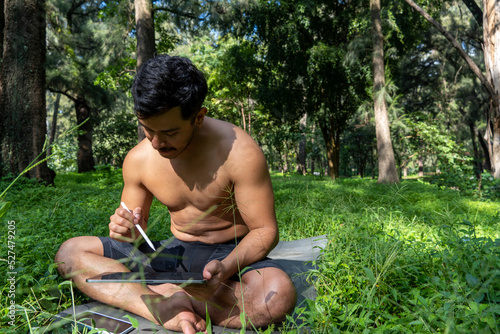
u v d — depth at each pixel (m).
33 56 8.86
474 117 24.03
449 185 10.55
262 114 20.98
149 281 1.47
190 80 1.45
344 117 17.38
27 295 1.98
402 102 25.77
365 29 14.33
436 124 16.25
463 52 11.05
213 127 1.88
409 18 14.79
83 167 21.17
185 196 1.92
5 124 8.67
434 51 22.42
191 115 1.49
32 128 8.78
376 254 2.13
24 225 3.35
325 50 14.52
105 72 16.58
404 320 1.56
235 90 20.77
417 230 3.45
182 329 1.59
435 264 2.22
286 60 15.98
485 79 11.09
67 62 18.98
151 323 1.73
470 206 6.04
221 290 1.73
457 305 1.56
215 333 1.70
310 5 14.45
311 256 2.83
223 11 14.08
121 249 1.98
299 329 1.70
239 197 1.86
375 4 12.93
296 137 18.70
